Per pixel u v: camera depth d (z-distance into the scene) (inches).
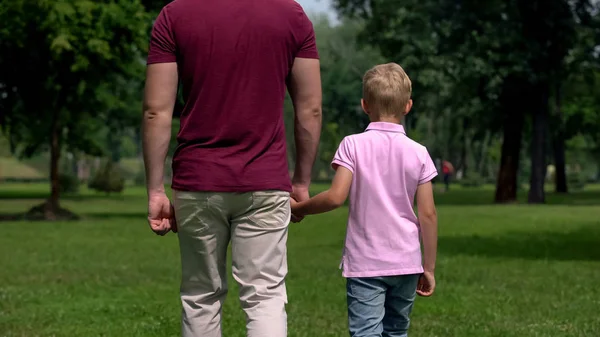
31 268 580.7
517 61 1658.5
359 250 189.9
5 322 359.6
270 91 170.6
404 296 193.2
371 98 194.2
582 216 1264.8
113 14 1099.3
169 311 389.4
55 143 1272.1
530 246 762.2
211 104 168.2
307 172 184.1
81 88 1251.8
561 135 2519.7
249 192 168.2
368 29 1790.1
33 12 1077.8
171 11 170.7
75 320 365.7
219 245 174.1
